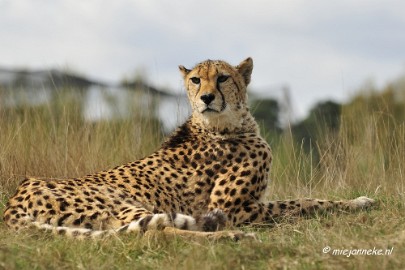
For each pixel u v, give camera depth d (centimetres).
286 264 802
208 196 1068
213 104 1083
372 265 779
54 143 1297
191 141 1102
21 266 810
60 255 834
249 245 845
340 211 1052
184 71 1156
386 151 1336
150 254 855
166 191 1044
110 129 1377
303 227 949
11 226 954
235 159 1077
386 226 934
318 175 1316
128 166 1054
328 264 797
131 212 961
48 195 965
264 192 1092
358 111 1541
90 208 962
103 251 867
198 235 892
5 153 1223
